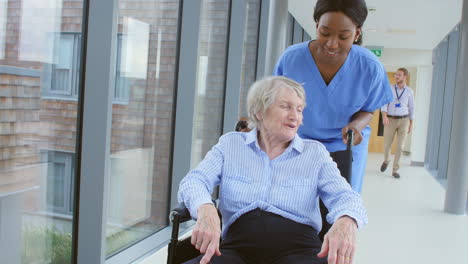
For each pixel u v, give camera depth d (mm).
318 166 1805
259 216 1745
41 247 2424
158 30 3539
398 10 7012
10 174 2172
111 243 3168
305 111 2201
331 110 2178
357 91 2129
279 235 1714
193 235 1495
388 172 8758
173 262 1574
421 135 10289
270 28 5008
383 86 2178
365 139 2301
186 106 3953
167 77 3779
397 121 7953
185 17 3869
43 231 2426
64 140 2510
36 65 2268
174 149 4008
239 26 5180
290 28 8609
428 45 10492
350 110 2180
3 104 2094
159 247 3469
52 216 2480
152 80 3537
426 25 8117
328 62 2072
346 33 1903
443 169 8422
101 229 2639
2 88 2080
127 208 3361
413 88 13055
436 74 10219
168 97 3846
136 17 3217
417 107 10430
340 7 1863
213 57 4875
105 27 2527
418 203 5902
